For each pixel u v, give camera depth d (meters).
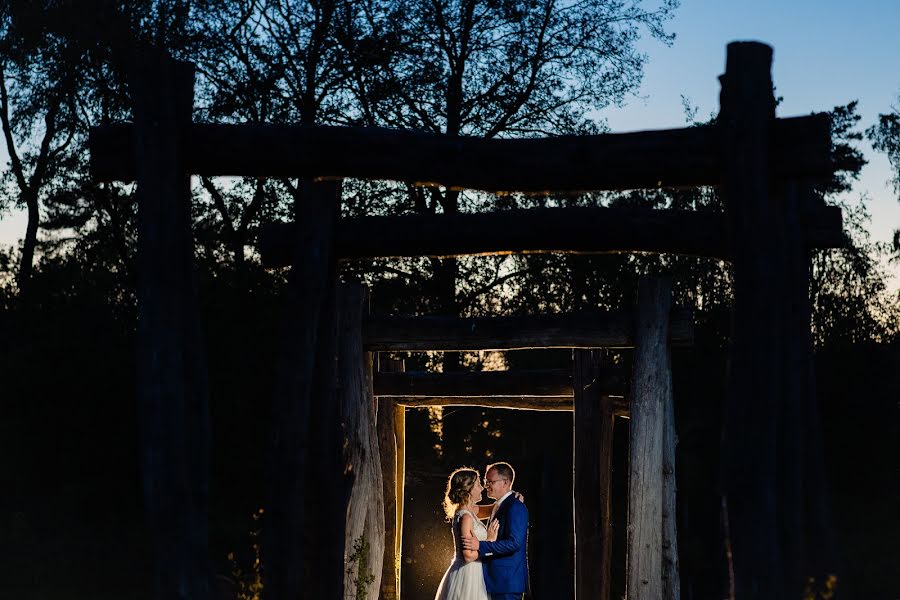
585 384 9.52
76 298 19.28
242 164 4.75
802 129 4.35
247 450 17.83
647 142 4.50
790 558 4.27
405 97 23.41
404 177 4.74
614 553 21.59
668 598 7.82
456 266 23.83
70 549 14.95
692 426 22.98
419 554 21.48
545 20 24.00
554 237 5.30
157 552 4.43
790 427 4.36
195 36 21.72
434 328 8.17
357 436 6.92
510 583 8.00
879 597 17.38
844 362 25.92
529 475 23.69
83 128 23.89
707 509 22.80
